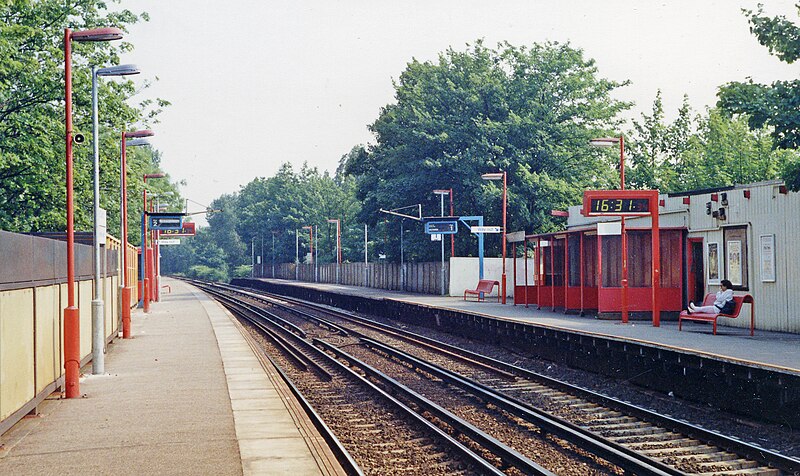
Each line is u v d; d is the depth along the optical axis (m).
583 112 58.31
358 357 24.22
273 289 85.31
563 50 59.66
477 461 10.06
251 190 171.38
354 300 50.88
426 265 52.56
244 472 8.87
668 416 13.73
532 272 47.19
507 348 25.25
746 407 13.71
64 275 14.92
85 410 12.85
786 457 9.96
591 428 12.84
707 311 20.36
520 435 12.30
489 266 47.38
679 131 69.88
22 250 11.20
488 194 53.78
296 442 10.41
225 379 16.48
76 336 14.19
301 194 130.25
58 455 9.70
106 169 36.75
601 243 25.72
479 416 14.01
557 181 54.78
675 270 24.92
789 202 20.08
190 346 23.53
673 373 16.09
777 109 18.09
